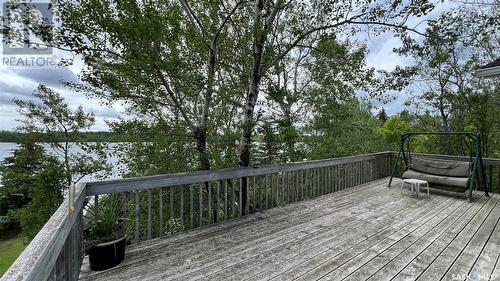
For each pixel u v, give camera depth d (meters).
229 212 4.88
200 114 5.26
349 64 4.93
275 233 3.12
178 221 4.84
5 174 10.88
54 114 10.70
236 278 2.12
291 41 5.84
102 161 7.52
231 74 5.32
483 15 5.89
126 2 3.14
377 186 5.73
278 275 2.16
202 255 2.55
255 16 4.27
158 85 4.05
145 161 4.84
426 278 2.09
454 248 2.65
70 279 1.81
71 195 1.89
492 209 4.00
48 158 9.64
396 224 3.37
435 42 3.98
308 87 7.79
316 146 7.73
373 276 2.13
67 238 1.72
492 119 7.02
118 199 2.77
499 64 3.80
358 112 10.91
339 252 2.58
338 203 4.43
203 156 4.79
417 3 3.59
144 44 3.32
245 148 4.66
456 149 8.00
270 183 4.33
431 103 8.91
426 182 4.75
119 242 2.36
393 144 12.13
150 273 2.21
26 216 9.13
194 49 4.22
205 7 4.62
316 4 4.69
